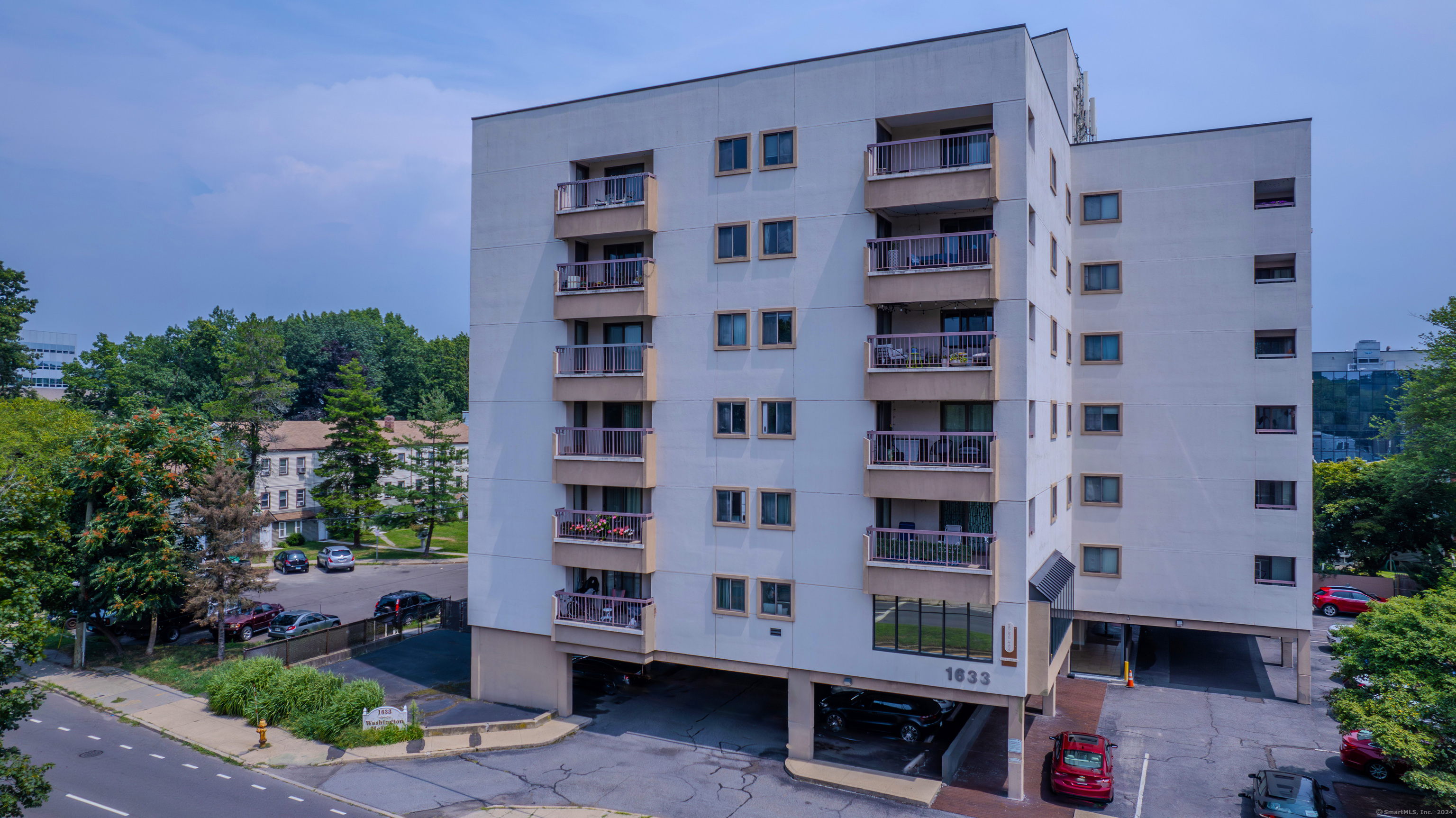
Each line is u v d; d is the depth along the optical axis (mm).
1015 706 24438
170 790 24562
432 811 23469
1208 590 34344
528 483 31344
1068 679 35594
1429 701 20141
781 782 25703
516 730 29516
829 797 24641
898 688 25906
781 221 27219
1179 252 34656
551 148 30844
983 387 24406
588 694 33938
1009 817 23328
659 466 29078
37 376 168875
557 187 30281
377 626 40656
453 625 43094
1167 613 34906
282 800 24078
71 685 34031
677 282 28766
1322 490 52719
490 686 32469
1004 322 24703
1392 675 21672
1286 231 33375
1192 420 34531
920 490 24906
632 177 28953
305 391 113125
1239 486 33938
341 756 27266
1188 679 35719
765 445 27453
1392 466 47438
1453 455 42844
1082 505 35969
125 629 39812
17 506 24688
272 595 51438
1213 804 23938
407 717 29047
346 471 66188
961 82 25094
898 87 25750
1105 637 41688
